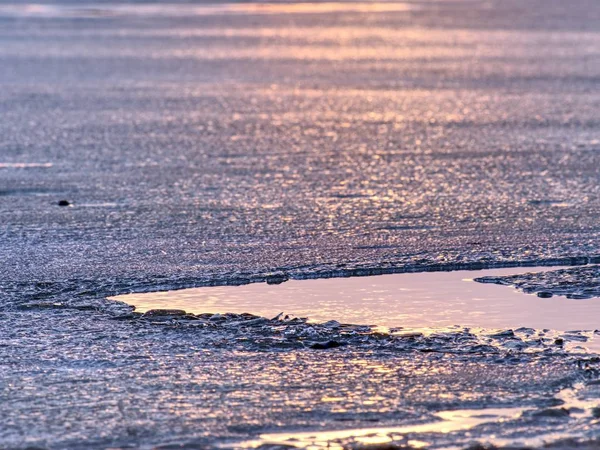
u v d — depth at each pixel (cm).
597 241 3800
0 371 2439
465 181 5131
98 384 2347
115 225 4162
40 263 3534
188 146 6375
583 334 2733
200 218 4288
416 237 3891
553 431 2067
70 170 5522
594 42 16538
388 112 8094
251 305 3031
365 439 2038
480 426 2095
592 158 5812
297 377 2389
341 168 5544
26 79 11056
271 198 4725
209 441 2034
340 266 3444
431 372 2420
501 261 3509
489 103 8656
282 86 10262
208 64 12975
